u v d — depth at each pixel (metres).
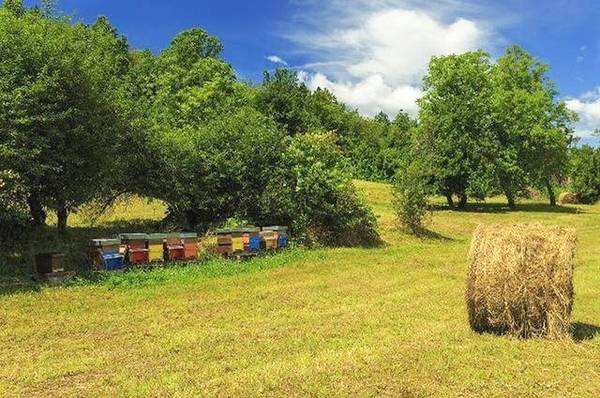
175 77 55.50
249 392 7.05
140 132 19.89
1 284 13.33
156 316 11.33
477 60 44.75
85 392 7.18
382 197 39.88
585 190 54.03
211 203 21.66
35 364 8.33
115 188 20.28
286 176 21.81
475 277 9.85
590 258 19.86
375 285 14.91
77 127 15.94
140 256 15.70
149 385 7.36
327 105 82.00
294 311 11.86
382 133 88.94
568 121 45.09
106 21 61.59
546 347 9.06
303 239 21.06
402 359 8.29
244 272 16.22
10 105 14.58
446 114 41.50
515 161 42.03
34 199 17.17
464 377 7.62
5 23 15.75
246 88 61.97
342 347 9.12
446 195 42.66
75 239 18.77
